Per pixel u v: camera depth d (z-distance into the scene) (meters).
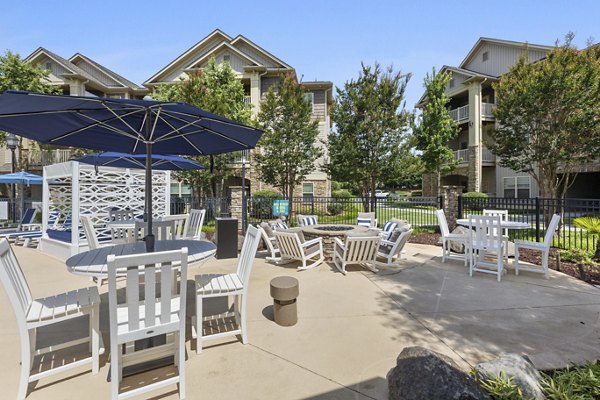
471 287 4.88
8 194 18.33
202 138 4.22
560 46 9.46
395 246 6.17
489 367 2.28
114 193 7.88
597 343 3.06
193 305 4.17
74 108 2.77
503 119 9.80
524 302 4.21
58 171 7.43
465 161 20.14
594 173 18.45
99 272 2.66
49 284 5.11
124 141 4.28
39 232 9.32
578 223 6.43
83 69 19.80
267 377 2.57
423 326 3.50
